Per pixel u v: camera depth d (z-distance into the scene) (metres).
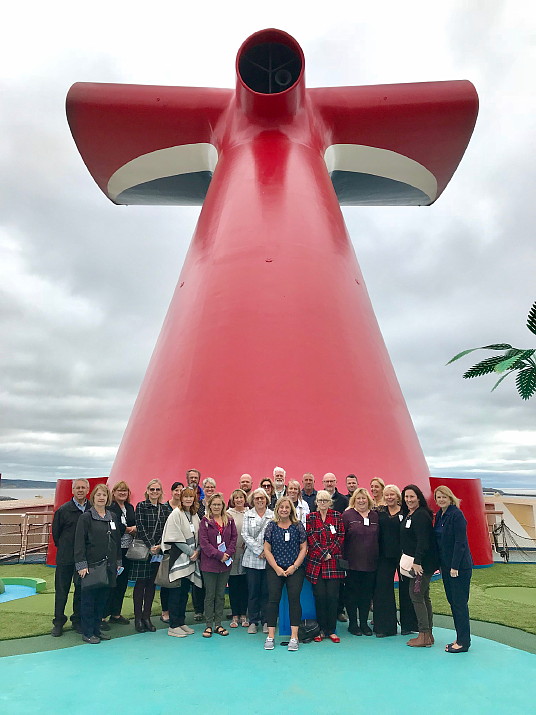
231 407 8.92
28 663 5.10
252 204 11.08
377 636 6.01
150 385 10.27
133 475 9.09
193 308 10.45
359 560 6.07
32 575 10.10
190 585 6.52
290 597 5.71
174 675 4.78
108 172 14.75
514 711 4.05
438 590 8.37
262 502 6.39
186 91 13.15
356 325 10.34
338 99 13.08
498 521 14.28
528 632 6.17
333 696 4.32
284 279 10.12
